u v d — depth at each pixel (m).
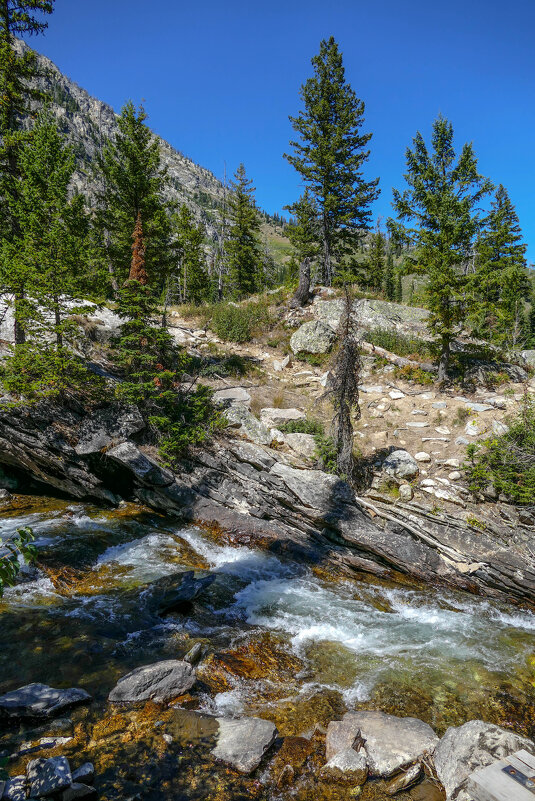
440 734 5.61
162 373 13.80
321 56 29.72
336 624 8.38
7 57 15.48
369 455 13.93
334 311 23.94
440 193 16.11
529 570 10.18
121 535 11.09
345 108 30.05
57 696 5.22
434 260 16.09
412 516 11.55
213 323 24.27
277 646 7.38
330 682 6.54
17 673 5.73
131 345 14.62
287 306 25.52
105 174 22.80
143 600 8.05
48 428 12.43
